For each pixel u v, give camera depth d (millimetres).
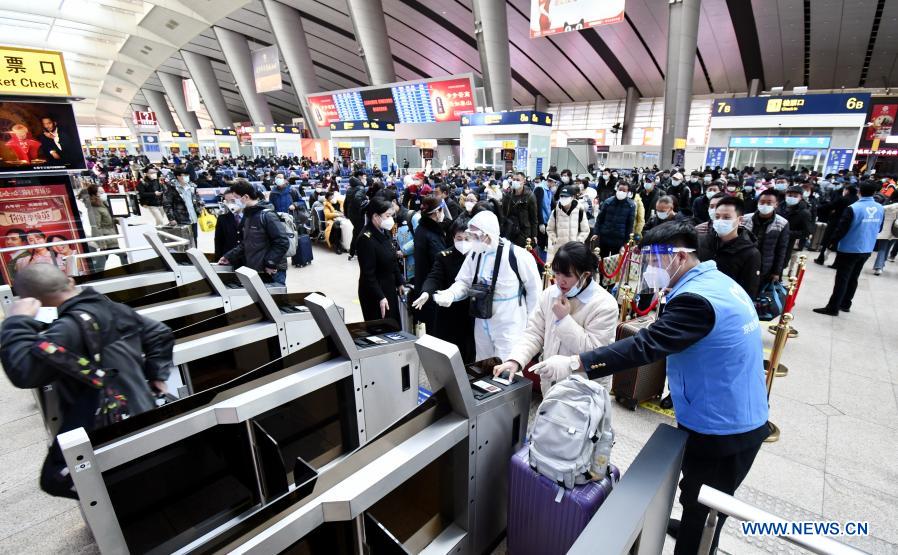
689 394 1542
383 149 20172
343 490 1223
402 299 3719
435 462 1539
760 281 3723
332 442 2043
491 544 1786
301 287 5938
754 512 984
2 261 4945
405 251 4348
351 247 7410
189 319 2748
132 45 35250
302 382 1828
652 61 27453
